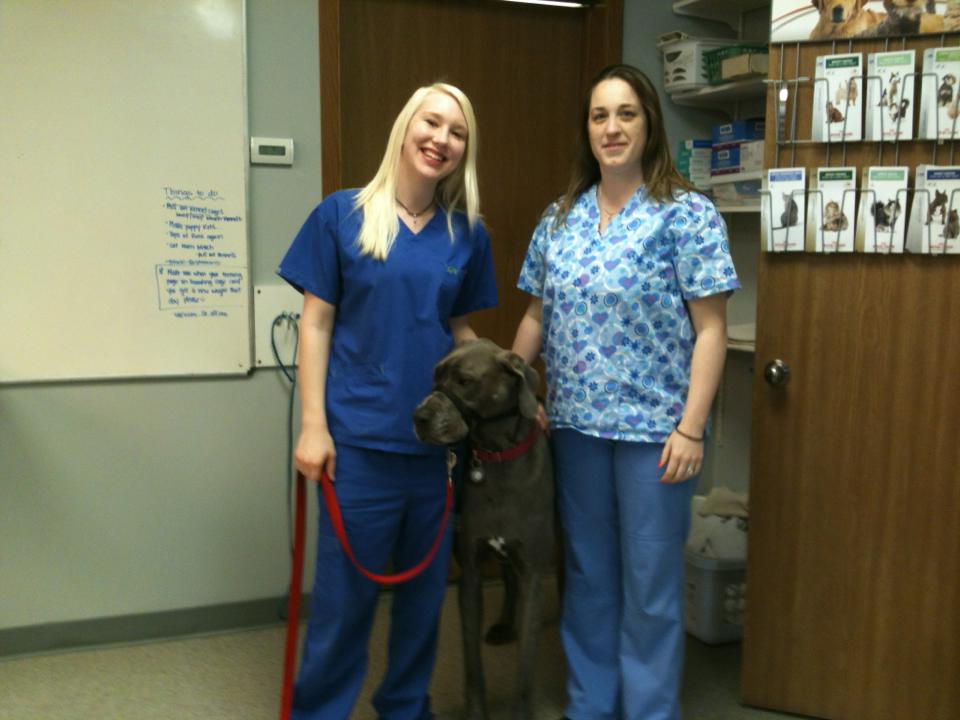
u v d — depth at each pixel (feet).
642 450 6.54
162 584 8.85
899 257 6.96
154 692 7.82
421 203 6.48
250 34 8.36
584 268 6.56
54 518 8.45
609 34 9.69
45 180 7.94
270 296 8.75
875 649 7.37
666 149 6.54
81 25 7.84
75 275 8.14
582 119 6.90
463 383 6.22
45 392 8.25
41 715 7.42
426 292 6.34
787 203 7.16
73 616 8.63
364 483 6.41
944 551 7.06
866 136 6.89
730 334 9.40
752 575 7.71
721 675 8.32
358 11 9.18
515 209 10.14
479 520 6.74
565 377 6.72
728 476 10.52
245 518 9.02
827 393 7.30
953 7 6.57
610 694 7.14
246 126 8.41
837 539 7.39
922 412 7.02
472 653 7.04
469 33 9.65
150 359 8.46
